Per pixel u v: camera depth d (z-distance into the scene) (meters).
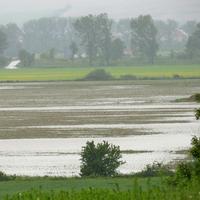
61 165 83.38
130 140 107.81
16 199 36.50
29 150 97.94
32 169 80.62
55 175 75.25
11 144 105.62
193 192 35.94
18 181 62.16
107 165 70.56
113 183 56.84
